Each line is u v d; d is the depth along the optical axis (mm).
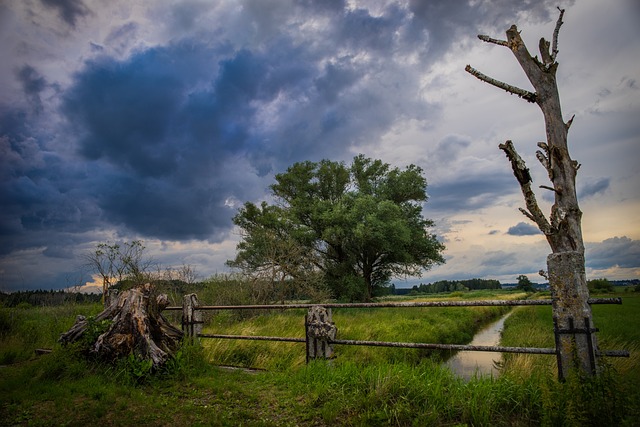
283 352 8719
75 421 4176
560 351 4172
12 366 6969
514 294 61000
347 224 28062
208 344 8195
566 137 4820
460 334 18781
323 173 32656
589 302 4160
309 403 4613
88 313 10734
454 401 4301
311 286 22250
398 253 29594
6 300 12922
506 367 7684
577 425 3348
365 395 4695
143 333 5957
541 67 5000
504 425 3906
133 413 4406
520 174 4613
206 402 4816
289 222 29250
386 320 17219
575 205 4562
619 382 3631
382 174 33969
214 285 17156
